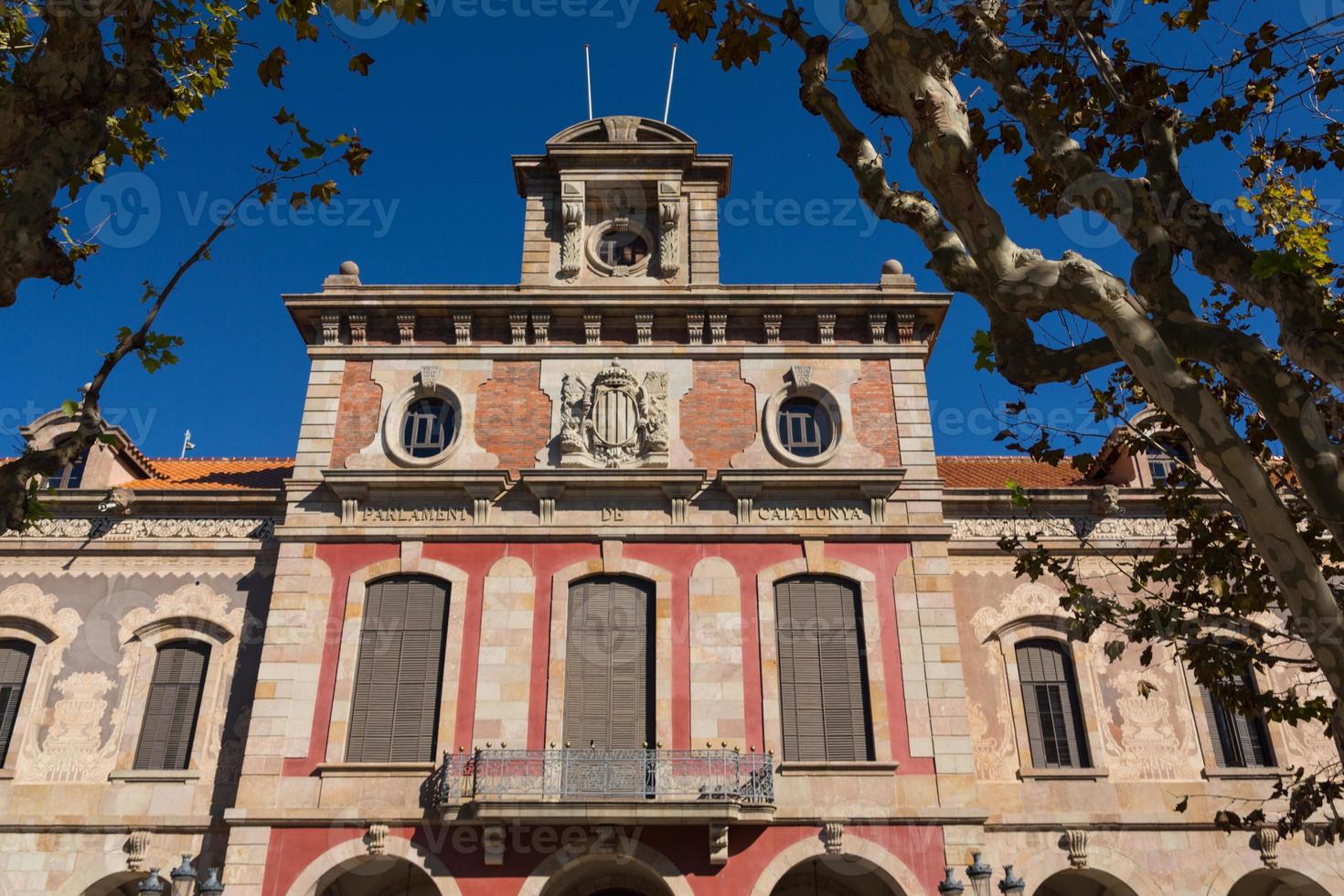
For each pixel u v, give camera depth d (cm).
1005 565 2525
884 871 2136
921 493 2473
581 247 2747
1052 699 2412
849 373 2600
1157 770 2331
